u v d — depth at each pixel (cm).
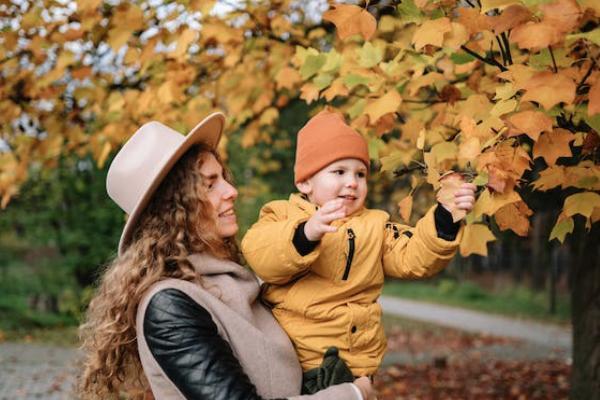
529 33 176
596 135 219
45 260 1559
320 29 420
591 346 471
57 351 1178
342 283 194
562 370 1009
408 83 280
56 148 410
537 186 223
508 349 1291
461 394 845
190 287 172
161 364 163
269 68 418
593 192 216
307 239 175
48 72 381
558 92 175
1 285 1535
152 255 180
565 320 1797
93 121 446
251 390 159
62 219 1500
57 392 845
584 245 477
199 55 409
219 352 162
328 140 202
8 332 1380
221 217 193
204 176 190
